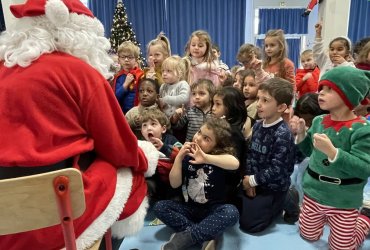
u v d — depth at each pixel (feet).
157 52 9.10
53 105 2.32
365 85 3.91
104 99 2.57
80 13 2.78
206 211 4.86
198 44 8.61
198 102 6.84
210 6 19.99
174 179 4.94
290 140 4.91
